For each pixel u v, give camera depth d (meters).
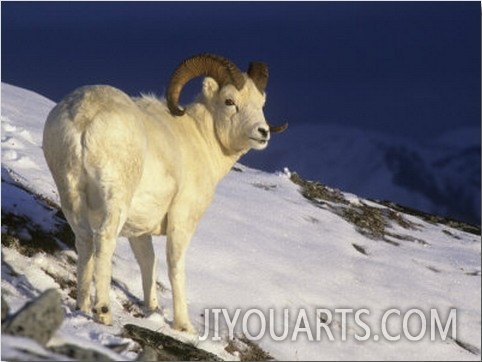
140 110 27.12
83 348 19.39
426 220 53.19
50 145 25.58
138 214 27.12
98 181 25.19
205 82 29.28
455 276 43.09
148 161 26.77
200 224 38.97
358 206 49.69
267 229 41.47
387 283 40.19
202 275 34.34
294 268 38.28
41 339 19.03
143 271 29.27
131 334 25.67
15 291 26.64
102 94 25.75
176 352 25.89
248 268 36.28
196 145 28.97
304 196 48.53
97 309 25.23
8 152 37.50
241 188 46.06
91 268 26.06
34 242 29.91
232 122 29.25
